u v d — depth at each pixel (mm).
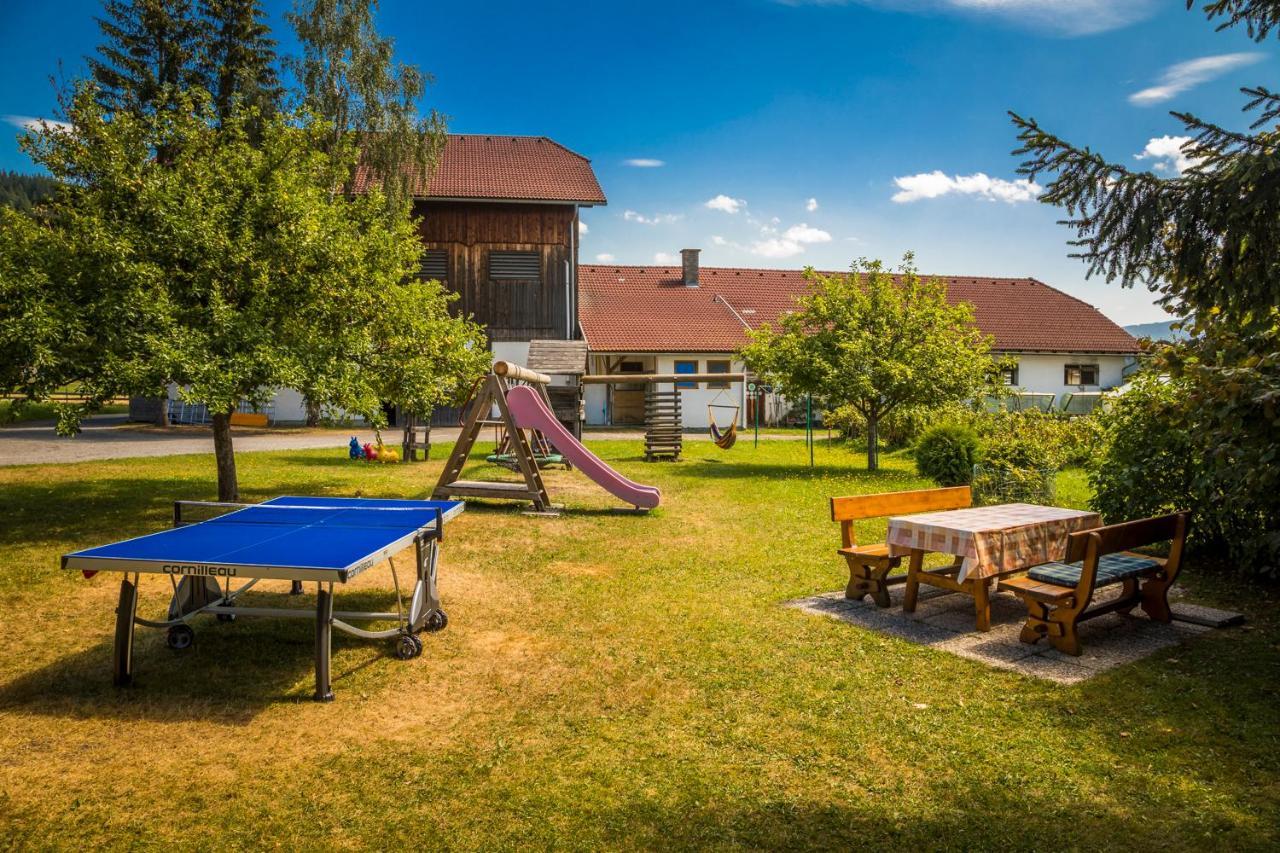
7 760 4211
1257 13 4504
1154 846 3385
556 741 4465
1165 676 5309
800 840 3473
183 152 11680
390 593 7551
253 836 3529
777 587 7848
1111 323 41938
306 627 6418
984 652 5867
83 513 10961
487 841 3482
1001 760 4176
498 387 12492
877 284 18219
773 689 5184
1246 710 4730
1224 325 5531
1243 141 4398
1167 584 6473
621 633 6363
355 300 12102
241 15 31391
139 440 23125
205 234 10469
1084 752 4254
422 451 21328
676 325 36781
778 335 19078
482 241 31266
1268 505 7348
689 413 35781
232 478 12125
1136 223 4547
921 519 6828
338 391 11219
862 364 17516
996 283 44938
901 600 7332
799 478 17094
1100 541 5707
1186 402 5781
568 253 31688
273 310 11266
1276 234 4312
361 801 3816
